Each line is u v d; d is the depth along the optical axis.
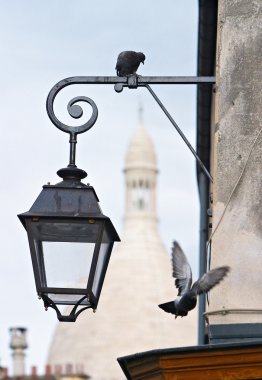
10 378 89.31
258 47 14.09
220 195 13.81
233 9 14.23
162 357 12.88
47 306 13.99
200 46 23.84
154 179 153.25
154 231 150.00
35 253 13.91
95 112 14.43
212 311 13.43
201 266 27.45
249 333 13.34
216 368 12.83
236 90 14.00
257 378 12.77
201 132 26.20
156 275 142.25
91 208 14.04
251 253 13.61
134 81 14.20
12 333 98.25
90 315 137.50
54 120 14.34
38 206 14.04
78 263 13.93
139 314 137.75
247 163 13.83
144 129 155.88
